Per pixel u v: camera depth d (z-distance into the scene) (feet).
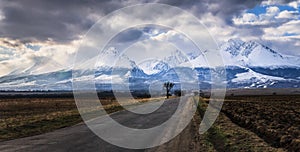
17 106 238.07
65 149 52.26
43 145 56.44
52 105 250.16
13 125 90.99
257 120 102.27
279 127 85.56
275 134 69.67
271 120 107.86
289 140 60.95
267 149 53.01
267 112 147.02
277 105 226.58
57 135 70.79
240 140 62.85
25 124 93.50
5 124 97.25
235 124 95.09
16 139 65.26
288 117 124.06
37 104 265.95
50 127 88.02
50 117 119.96
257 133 78.74
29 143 59.06
